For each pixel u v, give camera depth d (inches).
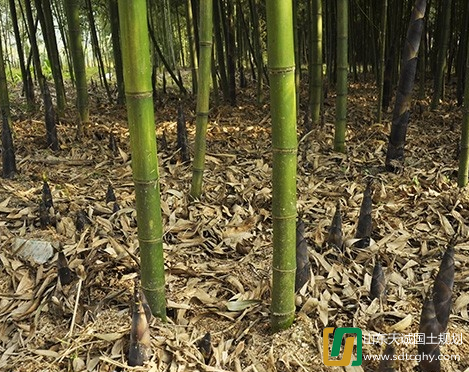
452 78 319.3
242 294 84.9
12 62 474.9
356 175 139.3
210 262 96.7
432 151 160.7
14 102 263.6
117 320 77.9
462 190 125.2
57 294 83.7
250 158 156.3
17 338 77.5
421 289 86.5
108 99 272.1
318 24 180.7
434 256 97.8
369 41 319.9
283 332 74.9
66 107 233.6
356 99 253.3
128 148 167.0
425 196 122.9
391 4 272.1
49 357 72.7
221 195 122.1
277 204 68.4
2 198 122.4
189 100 255.0
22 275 91.7
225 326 79.4
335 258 96.0
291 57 62.2
